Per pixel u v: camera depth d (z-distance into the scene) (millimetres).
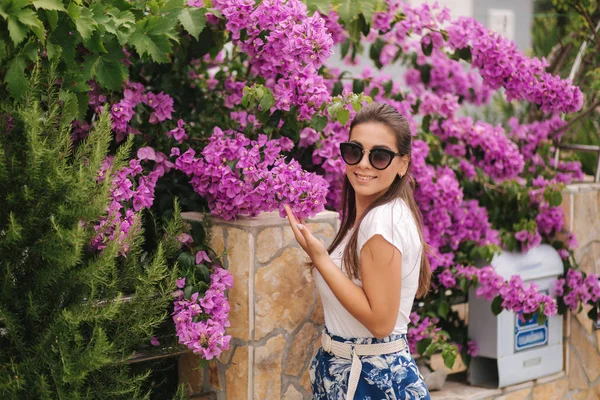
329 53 3432
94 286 2824
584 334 4902
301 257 3537
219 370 3551
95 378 2957
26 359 2768
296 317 3543
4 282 2771
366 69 4867
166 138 3705
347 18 3902
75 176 2852
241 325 3436
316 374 3023
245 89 3510
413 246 2826
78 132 3551
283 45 3443
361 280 2852
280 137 3826
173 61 4098
